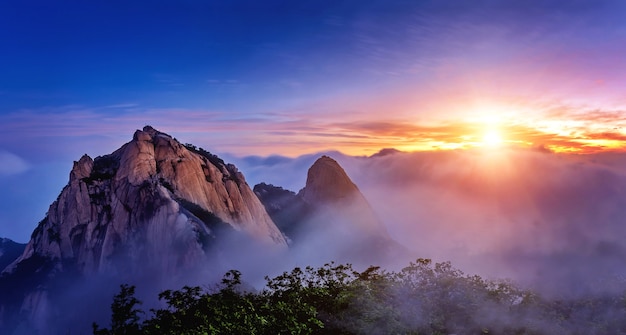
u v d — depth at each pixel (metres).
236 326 13.36
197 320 13.98
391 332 14.02
